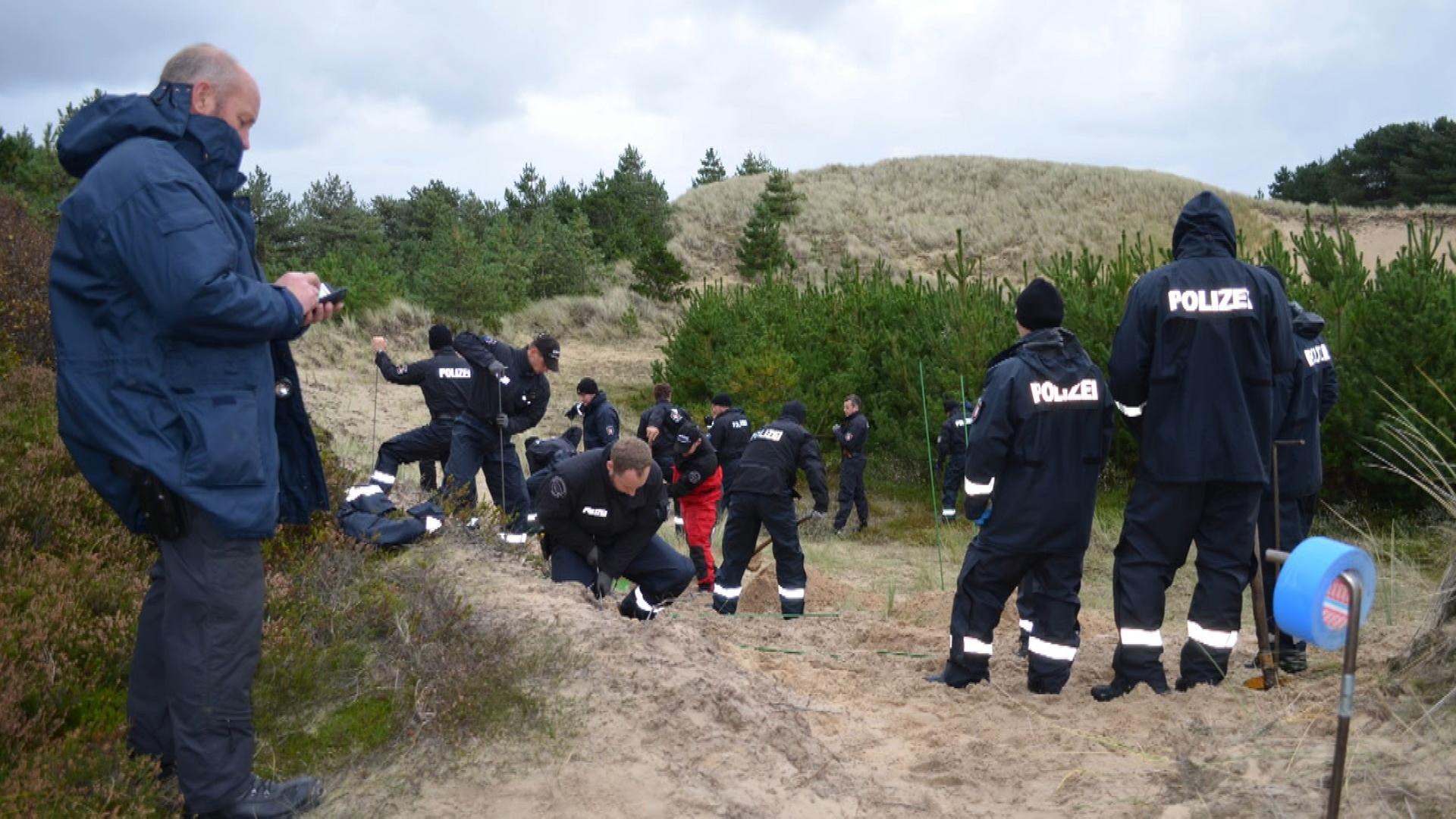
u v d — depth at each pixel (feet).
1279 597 8.38
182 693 9.48
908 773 12.37
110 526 16.28
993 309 53.57
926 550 39.99
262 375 9.64
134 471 9.02
